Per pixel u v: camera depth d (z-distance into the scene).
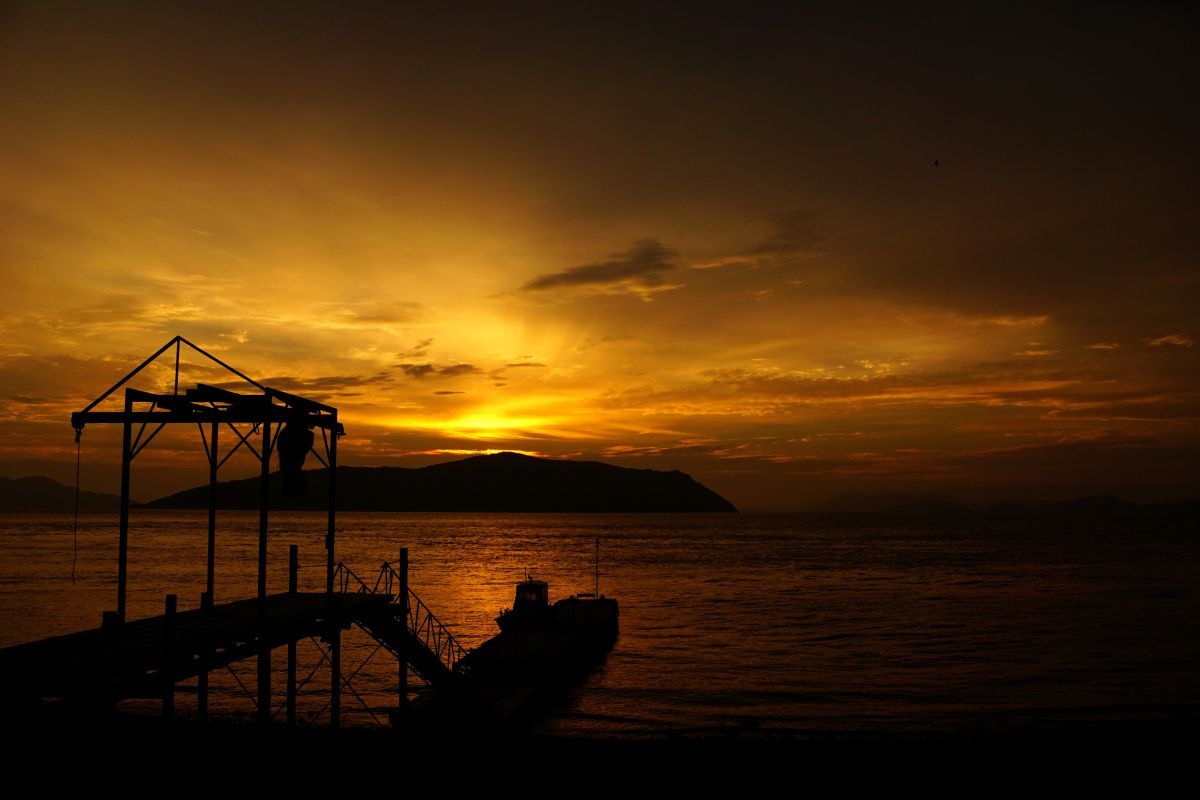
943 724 31.55
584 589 92.31
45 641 17.03
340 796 17.84
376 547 165.38
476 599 78.69
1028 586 95.06
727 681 40.31
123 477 20.42
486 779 19.97
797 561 141.50
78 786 16.53
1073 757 23.36
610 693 37.28
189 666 16.23
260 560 19.06
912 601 79.56
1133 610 71.38
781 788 20.48
